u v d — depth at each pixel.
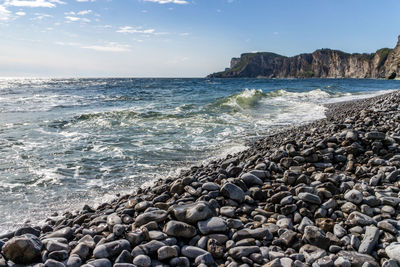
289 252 2.98
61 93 35.09
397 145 5.82
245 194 4.34
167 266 2.80
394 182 4.49
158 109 17.88
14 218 4.68
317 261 2.75
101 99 26.42
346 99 24.91
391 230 3.10
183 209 3.50
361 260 2.70
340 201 3.89
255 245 3.11
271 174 5.15
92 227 3.72
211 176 5.24
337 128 7.75
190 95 30.73
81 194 5.68
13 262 2.86
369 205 3.76
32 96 29.38
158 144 9.47
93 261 2.76
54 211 4.96
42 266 2.70
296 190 4.19
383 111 9.45
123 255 2.84
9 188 5.93
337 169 5.37
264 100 24.20
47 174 6.75
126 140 10.03
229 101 20.88
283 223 3.51
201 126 12.51
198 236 3.25
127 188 5.95
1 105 20.28
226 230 3.34
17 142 9.59
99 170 7.05
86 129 11.89
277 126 12.43
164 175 6.66
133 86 56.66
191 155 8.23
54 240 3.18
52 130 11.61
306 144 6.61
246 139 9.96
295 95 29.06
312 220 3.61
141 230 3.20
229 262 2.87
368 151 5.76
